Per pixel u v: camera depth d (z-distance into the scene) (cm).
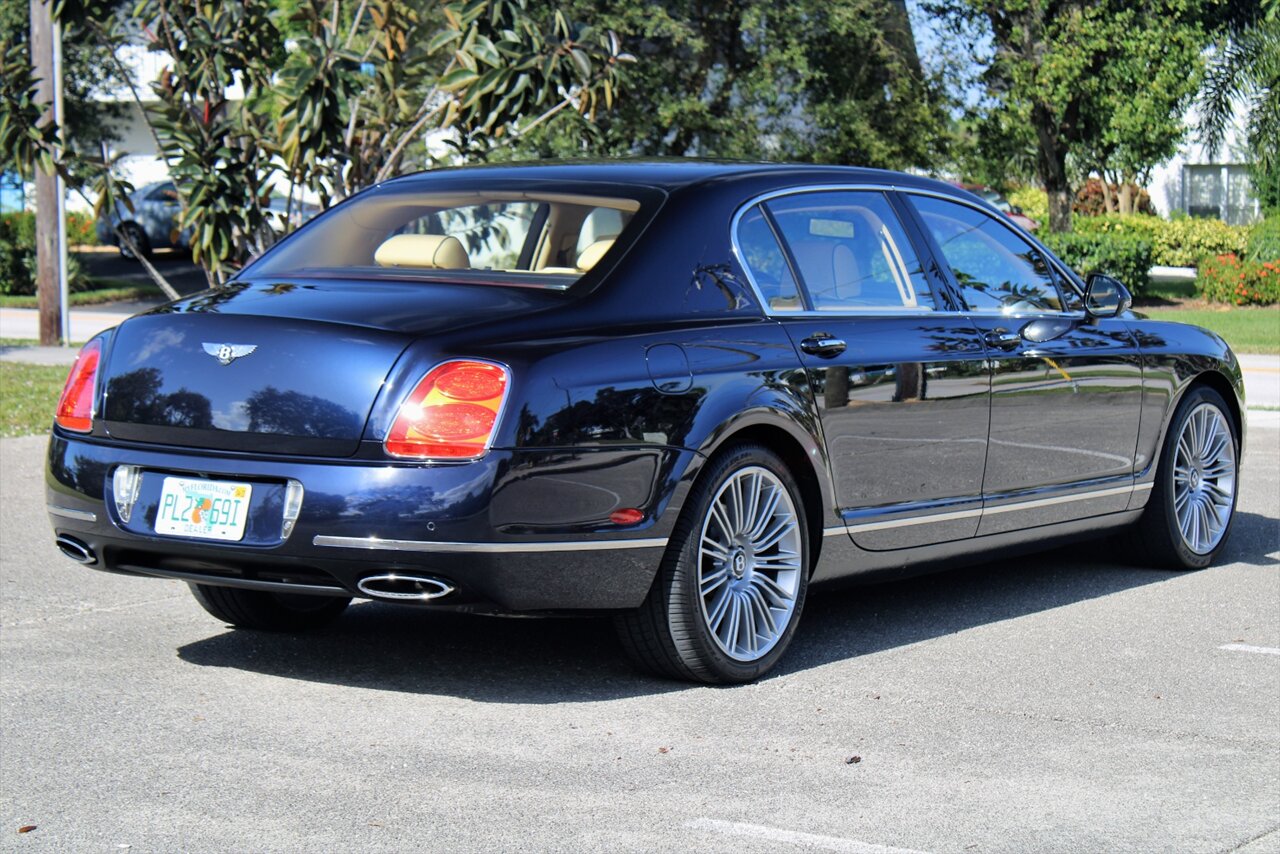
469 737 456
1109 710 494
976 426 593
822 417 533
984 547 614
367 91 1202
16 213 2819
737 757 441
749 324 522
